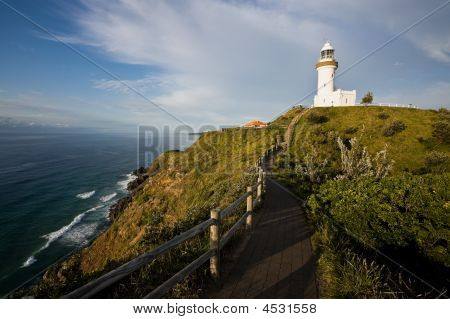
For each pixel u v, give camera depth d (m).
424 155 29.41
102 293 3.95
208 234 6.17
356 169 13.09
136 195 30.62
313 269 4.96
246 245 6.12
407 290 4.16
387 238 5.26
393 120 37.47
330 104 51.88
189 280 4.23
